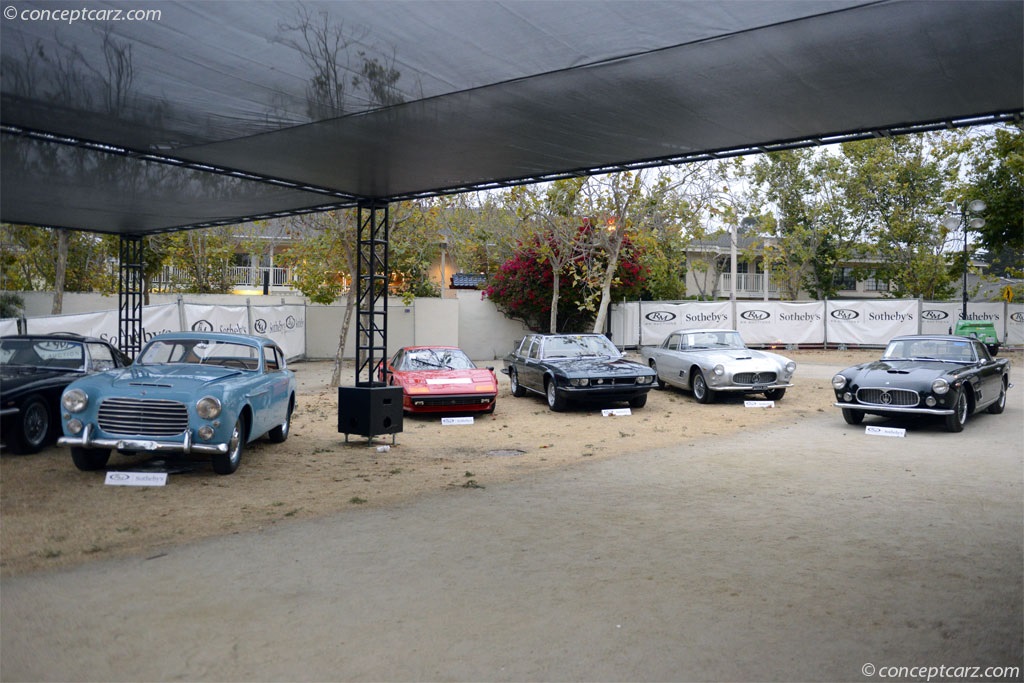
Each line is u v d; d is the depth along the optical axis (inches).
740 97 277.3
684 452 422.3
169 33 230.8
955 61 240.4
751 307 1230.9
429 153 359.6
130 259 665.0
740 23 217.8
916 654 165.0
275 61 252.1
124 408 331.0
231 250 1212.5
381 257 775.1
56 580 213.9
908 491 320.8
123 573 220.2
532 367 650.2
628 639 174.1
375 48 240.1
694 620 184.7
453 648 169.6
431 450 437.1
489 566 226.4
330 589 207.2
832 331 1235.9
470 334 1202.0
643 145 343.0
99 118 309.9
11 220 563.8
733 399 675.4
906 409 468.4
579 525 271.3
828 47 232.2
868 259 1549.0
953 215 1080.2
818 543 247.1
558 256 944.3
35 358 425.7
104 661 162.9
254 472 367.2
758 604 194.9
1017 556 232.8
